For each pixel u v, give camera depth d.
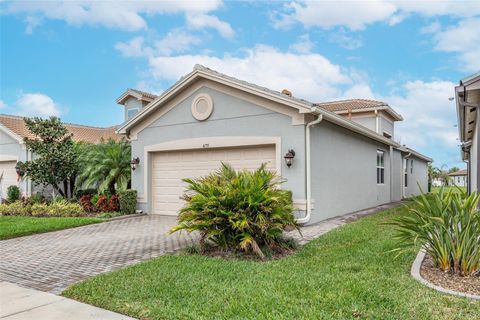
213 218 6.66
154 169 13.19
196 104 11.81
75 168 15.50
